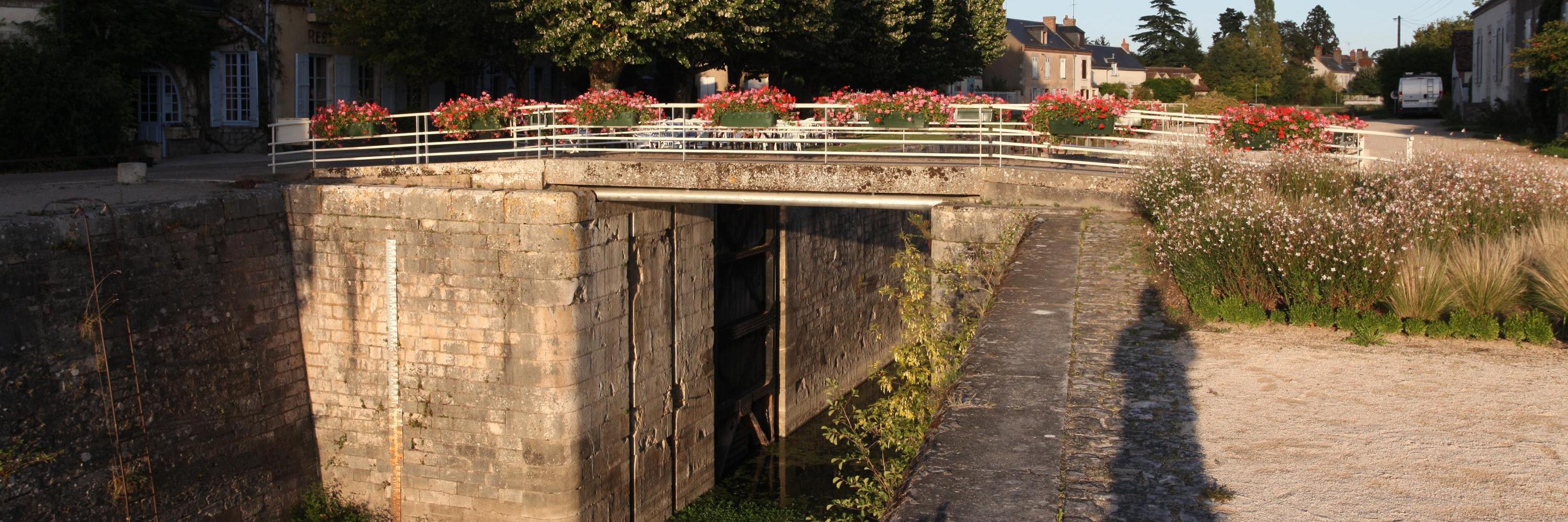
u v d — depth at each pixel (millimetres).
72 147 19000
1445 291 7504
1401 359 6539
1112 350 6355
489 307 14484
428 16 23156
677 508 16734
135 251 12906
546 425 14422
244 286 14461
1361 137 12602
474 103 15727
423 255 14719
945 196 13211
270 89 23719
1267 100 62594
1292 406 5520
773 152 14484
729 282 18516
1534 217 8906
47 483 11914
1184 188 10469
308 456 15555
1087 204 12219
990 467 4309
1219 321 7398
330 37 24562
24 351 11688
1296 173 10555
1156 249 8852
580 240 14234
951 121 15047
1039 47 62281
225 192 14711
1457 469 4672
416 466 15172
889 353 26078
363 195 14883
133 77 22219
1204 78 64875
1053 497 4023
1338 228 8000
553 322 14219
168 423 13336
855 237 23719
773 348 20031
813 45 26719
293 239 15305
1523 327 7086
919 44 32406
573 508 14562
